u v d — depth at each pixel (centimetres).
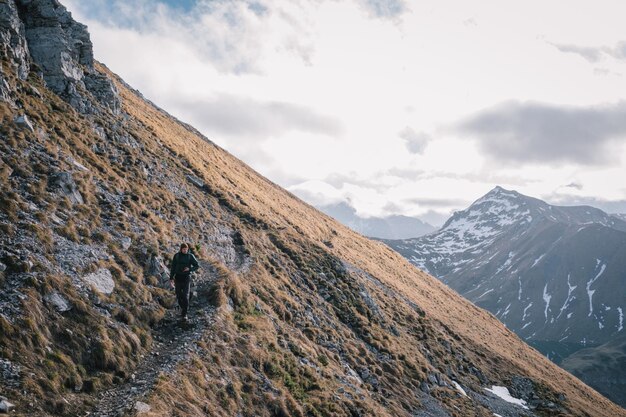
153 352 1970
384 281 7250
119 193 3055
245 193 6831
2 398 1266
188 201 4119
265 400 2120
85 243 2247
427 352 5075
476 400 4609
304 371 2620
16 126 2603
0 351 1416
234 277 2958
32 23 3725
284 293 3716
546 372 8831
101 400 1541
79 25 4581
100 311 1916
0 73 2838
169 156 5181
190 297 2564
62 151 2827
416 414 3372
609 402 9794
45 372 1473
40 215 2127
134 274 2347
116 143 3853
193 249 3169
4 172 2195
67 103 3616
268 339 2598
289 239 5334
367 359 3759
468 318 9569
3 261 1744
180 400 1697
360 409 2630
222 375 2047
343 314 4362
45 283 1770
